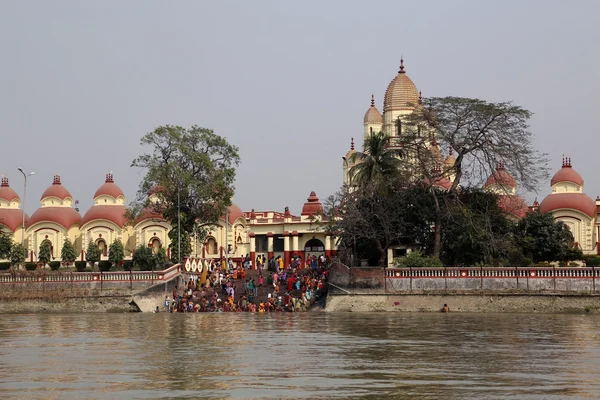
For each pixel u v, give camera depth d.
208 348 38.22
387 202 70.75
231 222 105.44
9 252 102.00
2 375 30.05
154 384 28.09
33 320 57.03
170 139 83.88
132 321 55.62
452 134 71.06
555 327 48.38
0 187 110.62
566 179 91.50
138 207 83.69
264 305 67.38
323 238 100.94
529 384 27.78
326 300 67.00
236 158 86.50
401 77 102.50
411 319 55.72
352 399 25.33
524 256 74.06
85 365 32.56
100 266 89.38
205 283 73.94
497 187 78.31
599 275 61.34
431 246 73.25
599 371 30.52
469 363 32.78
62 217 106.62
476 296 63.22
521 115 71.19
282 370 31.14
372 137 72.06
